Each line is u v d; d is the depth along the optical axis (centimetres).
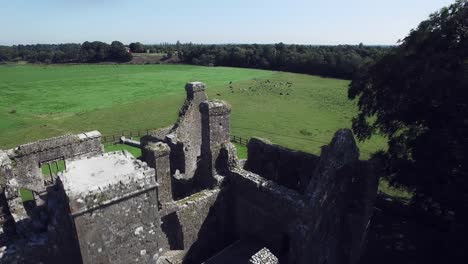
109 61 19712
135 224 1121
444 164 1975
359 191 1864
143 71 15050
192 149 2769
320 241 1745
